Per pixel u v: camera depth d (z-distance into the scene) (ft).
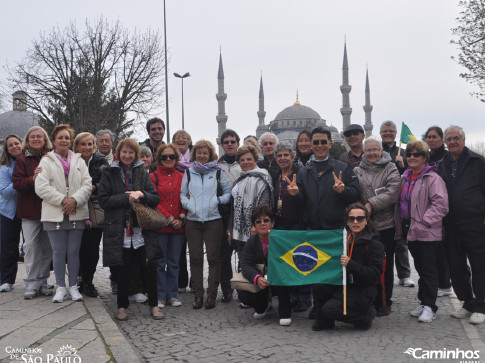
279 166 21.43
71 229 19.97
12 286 22.80
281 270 17.62
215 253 21.08
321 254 17.38
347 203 19.17
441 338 15.97
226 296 22.11
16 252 22.34
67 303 19.71
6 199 21.79
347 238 17.35
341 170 19.48
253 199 20.63
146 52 91.20
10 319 17.51
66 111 91.76
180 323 18.48
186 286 24.53
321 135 19.62
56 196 19.15
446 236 18.95
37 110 91.91
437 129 22.90
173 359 14.53
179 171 23.18
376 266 17.13
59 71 89.81
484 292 18.17
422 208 18.69
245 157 21.08
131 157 18.97
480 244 18.17
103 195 18.39
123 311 19.02
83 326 16.74
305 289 20.29
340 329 17.34
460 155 18.90
